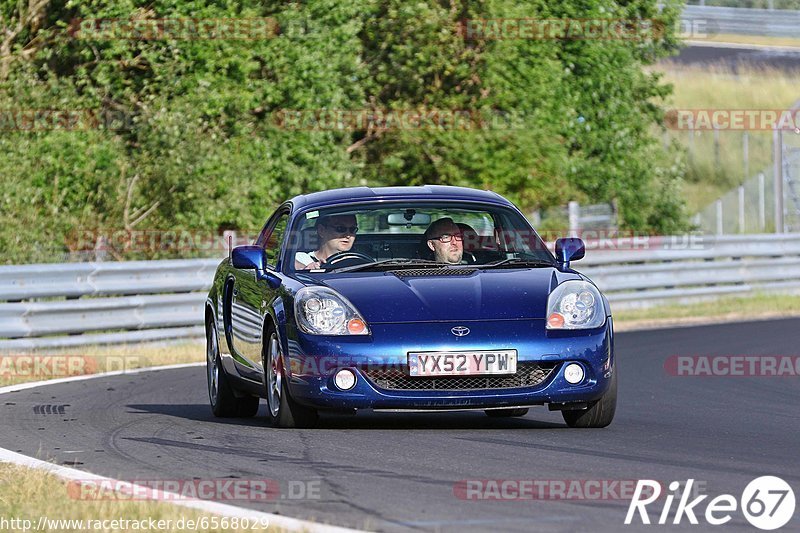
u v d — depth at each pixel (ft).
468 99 254.68
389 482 67.00
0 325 151.94
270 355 88.89
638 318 206.69
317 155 233.76
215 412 102.22
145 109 220.84
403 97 254.68
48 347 155.94
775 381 126.52
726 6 494.59
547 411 101.50
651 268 222.69
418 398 81.87
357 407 82.38
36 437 87.35
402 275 88.89
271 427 89.66
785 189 342.64
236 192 216.33
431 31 248.93
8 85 219.82
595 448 78.79
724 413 100.83
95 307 161.48
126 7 226.79
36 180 208.13
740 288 234.79
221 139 228.02
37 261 197.77
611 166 279.49
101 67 227.40
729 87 439.22
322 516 58.18
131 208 215.92
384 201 96.58
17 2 237.04
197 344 172.14
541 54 261.24
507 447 78.89
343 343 82.48
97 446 82.53
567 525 56.18
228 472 70.90
